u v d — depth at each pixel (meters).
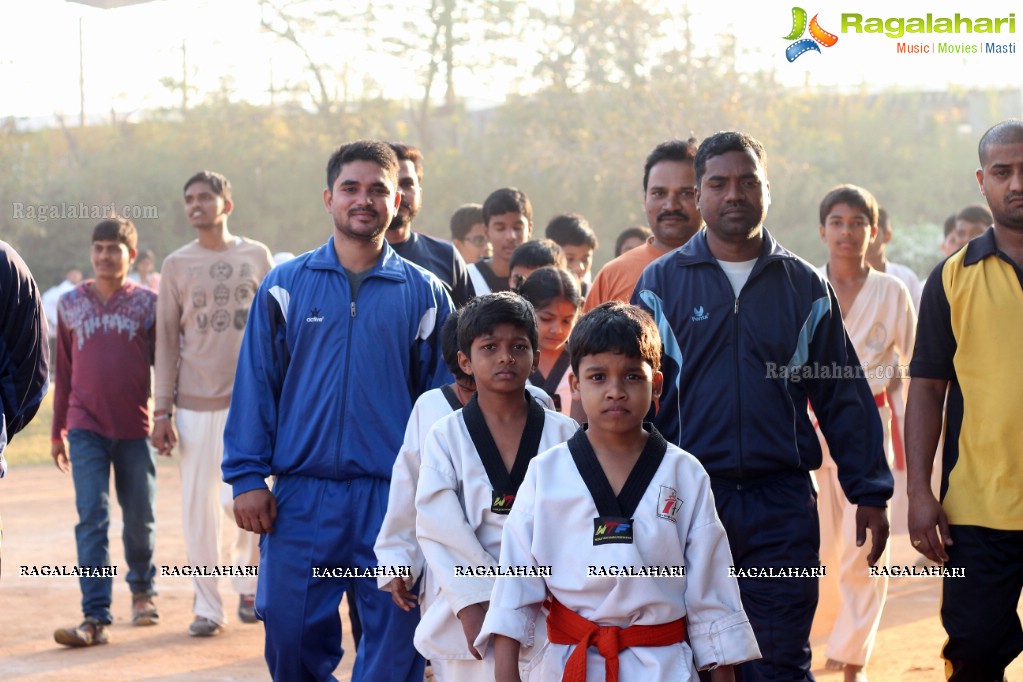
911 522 4.55
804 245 31.75
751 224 4.50
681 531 3.58
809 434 4.59
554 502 3.56
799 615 4.46
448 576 4.06
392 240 6.45
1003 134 4.39
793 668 4.44
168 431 7.54
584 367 3.53
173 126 33.19
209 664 6.60
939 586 8.22
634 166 29.84
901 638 6.81
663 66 30.64
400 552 4.43
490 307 4.10
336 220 4.94
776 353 4.49
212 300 7.58
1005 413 4.40
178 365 7.65
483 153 33.38
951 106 36.53
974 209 8.82
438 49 33.06
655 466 3.57
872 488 4.55
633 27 30.88
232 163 32.81
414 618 4.70
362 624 4.84
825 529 6.34
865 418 4.59
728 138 4.53
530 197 31.53
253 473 4.80
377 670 4.69
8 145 28.92
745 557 4.47
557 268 5.69
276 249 32.97
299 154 33.22
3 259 4.55
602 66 31.27
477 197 32.41
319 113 33.72
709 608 3.56
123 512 7.62
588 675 3.47
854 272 6.59
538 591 3.59
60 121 31.47
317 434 4.81
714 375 4.50
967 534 4.47
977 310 4.45
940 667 6.18
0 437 4.59
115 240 7.45
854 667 5.86
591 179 30.56
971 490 4.48
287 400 4.88
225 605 8.32
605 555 3.49
